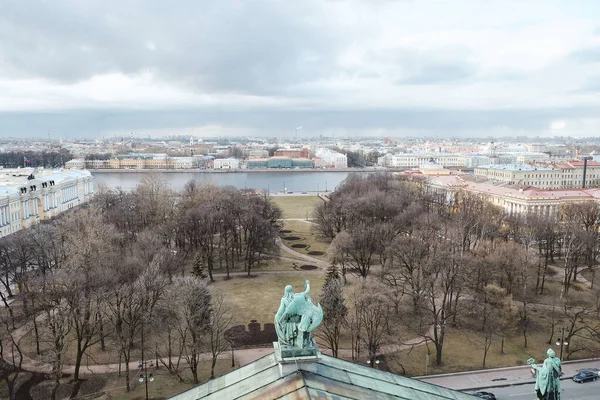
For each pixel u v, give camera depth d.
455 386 99.88
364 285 120.62
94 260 128.88
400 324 130.25
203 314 105.50
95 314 112.12
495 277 155.25
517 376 104.06
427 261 133.88
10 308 131.00
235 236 192.75
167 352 113.75
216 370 105.88
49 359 99.81
